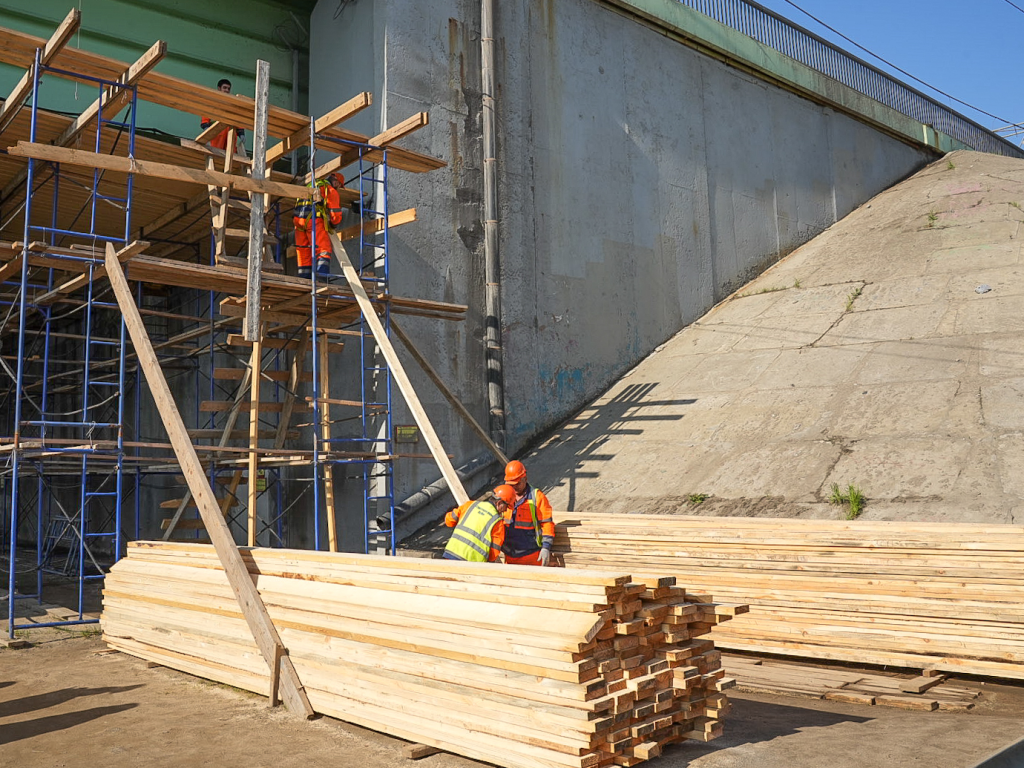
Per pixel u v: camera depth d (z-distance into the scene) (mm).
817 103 24281
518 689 4910
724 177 20781
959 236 17859
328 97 15406
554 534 9008
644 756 4820
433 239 14508
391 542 12391
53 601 12516
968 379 11977
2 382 18859
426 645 5449
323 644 6312
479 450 14695
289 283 11156
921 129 28344
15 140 11633
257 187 10492
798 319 16609
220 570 7555
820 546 7805
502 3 16188
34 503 21953
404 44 14477
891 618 7352
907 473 10211
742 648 8164
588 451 14359
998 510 8922
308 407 13547
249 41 15664
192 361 16750
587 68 17766
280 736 5852
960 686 6852
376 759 5352
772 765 5008
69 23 8898
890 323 14820
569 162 17109
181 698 6926
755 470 11602
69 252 9797
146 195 13430
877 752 5180
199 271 10797
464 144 15242
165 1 14734
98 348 18422
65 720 6352
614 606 4898
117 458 10648
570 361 16547
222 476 13750
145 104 14430
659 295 18609
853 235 21047
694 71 20406
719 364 15859
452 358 14539
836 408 12477
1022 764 4926
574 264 16906
